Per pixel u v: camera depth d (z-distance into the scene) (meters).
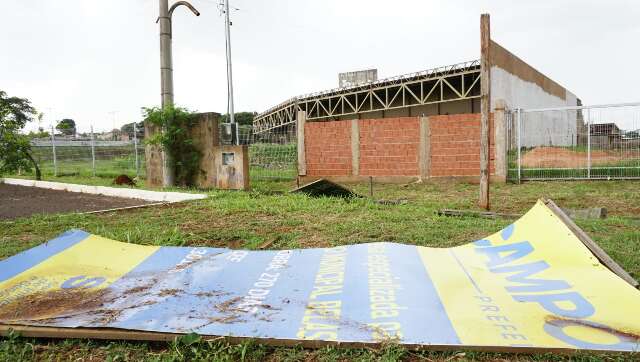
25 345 2.60
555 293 2.92
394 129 13.86
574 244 3.51
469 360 2.29
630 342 2.28
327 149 14.84
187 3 11.72
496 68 21.94
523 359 2.28
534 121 22.19
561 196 9.30
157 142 11.62
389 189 11.87
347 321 2.64
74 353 2.54
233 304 2.97
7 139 13.23
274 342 2.46
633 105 11.88
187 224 6.32
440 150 13.27
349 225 5.87
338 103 44.03
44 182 13.39
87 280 3.54
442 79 33.00
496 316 2.64
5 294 3.26
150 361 2.39
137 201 9.55
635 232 5.21
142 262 3.99
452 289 3.11
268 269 3.71
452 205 8.27
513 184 11.96
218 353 2.42
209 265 3.87
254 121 65.69
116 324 2.66
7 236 5.68
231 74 21.08
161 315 2.80
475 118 12.79
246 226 6.06
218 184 11.31
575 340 2.33
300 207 7.43
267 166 15.07
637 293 2.75
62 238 4.39
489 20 7.45
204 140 11.54
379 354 2.35
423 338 2.40
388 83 38.25
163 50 11.90
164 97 11.96
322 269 3.65
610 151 13.27
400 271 3.51
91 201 9.61
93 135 18.19
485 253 3.91
